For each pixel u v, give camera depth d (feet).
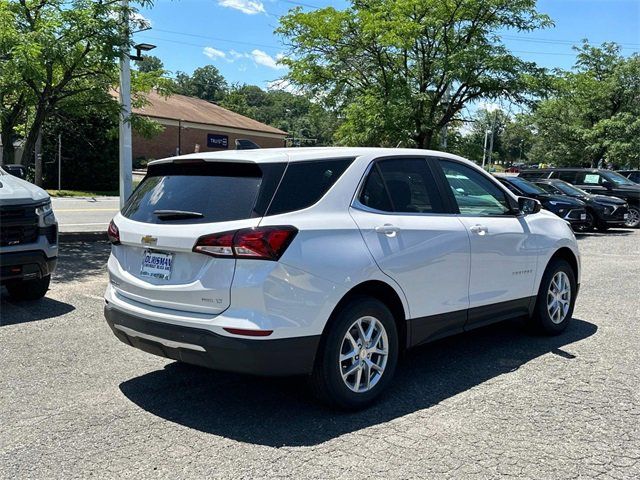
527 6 56.08
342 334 12.73
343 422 12.70
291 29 62.44
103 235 40.04
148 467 10.69
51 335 18.62
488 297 16.42
